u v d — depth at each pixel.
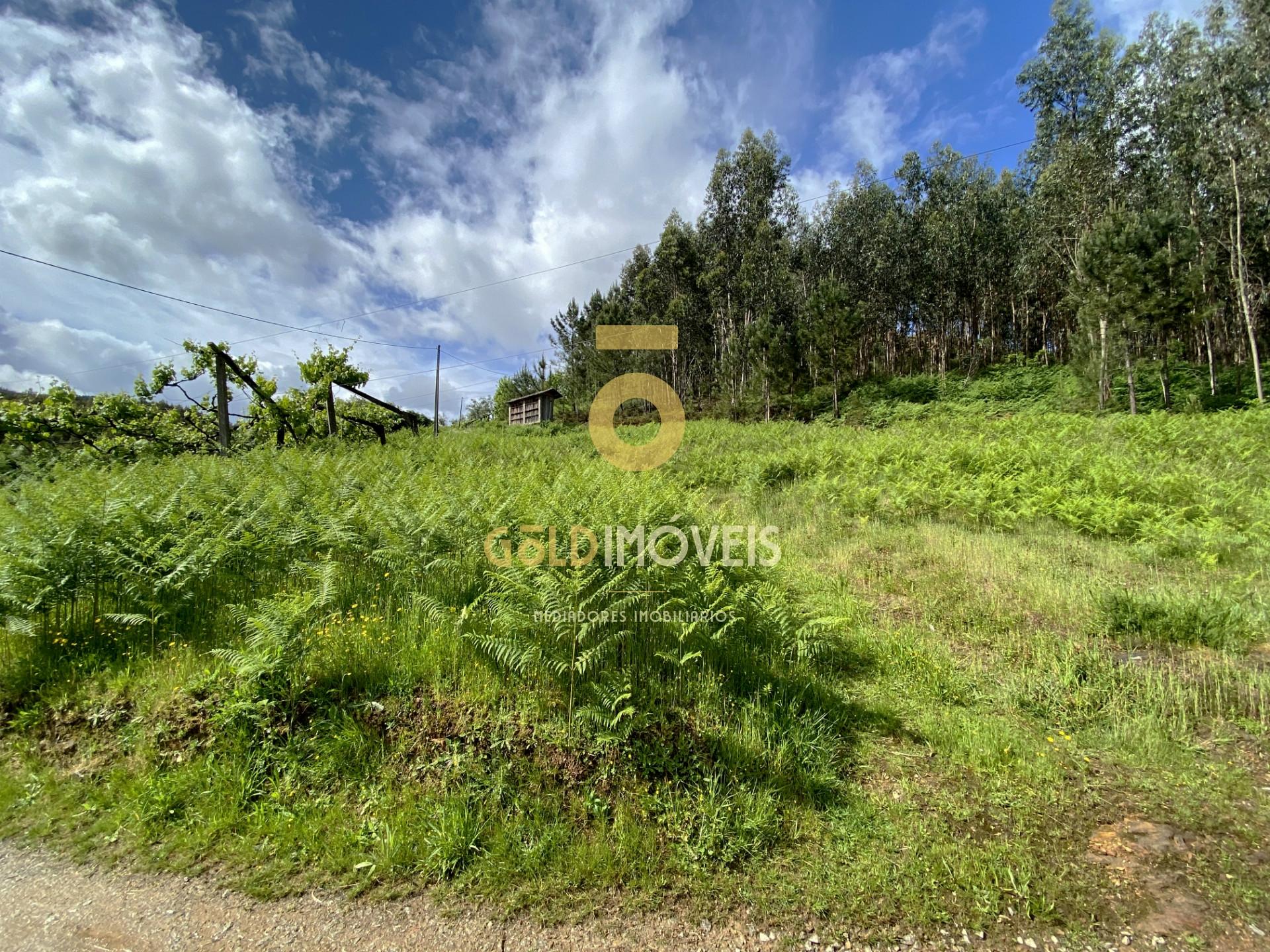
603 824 2.63
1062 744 3.20
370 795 2.81
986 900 2.24
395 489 6.49
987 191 29.70
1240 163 17.89
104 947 2.05
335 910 2.22
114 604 4.25
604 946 2.06
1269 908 2.17
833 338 24.98
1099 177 20.45
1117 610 4.47
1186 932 2.08
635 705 3.27
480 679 3.47
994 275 29.05
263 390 16.22
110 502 4.88
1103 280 17.39
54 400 12.78
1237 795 2.77
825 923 2.15
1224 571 5.55
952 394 24.89
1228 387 18.92
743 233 30.42
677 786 2.83
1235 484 7.60
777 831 2.60
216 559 4.50
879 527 7.42
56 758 3.12
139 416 13.85
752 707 3.29
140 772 2.97
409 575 4.63
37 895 2.29
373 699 3.31
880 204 30.52
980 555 6.16
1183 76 18.30
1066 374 23.34
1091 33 20.62
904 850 2.50
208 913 2.20
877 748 3.21
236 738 3.08
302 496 6.55
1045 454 9.88
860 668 4.05
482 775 2.86
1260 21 16.45
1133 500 7.64
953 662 4.12
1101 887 2.29
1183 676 3.77
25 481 7.57
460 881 2.35
